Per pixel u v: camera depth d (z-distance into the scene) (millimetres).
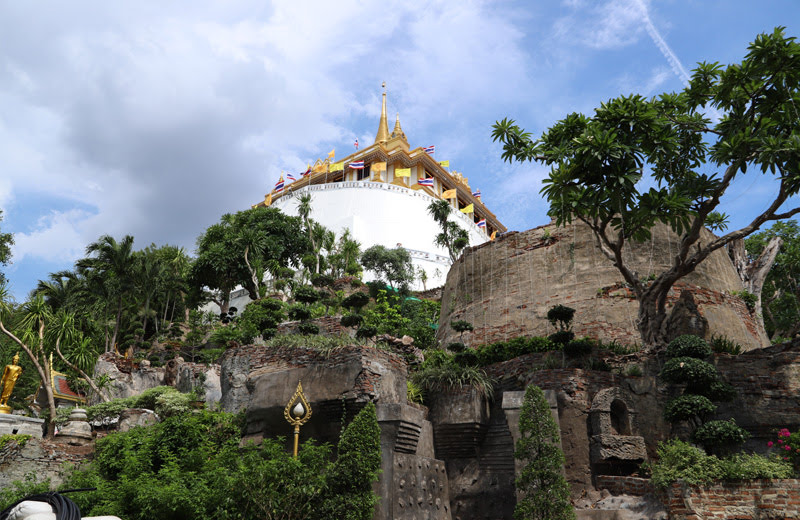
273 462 17281
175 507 16859
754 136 23016
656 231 30422
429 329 34969
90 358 35156
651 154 24484
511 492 21141
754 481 17125
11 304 34594
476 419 22047
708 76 24812
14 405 37906
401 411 19625
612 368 23312
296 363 22469
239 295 61906
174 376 36781
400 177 83000
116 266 46812
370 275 58688
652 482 18234
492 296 32812
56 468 23125
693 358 20547
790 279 41250
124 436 22391
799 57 22578
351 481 17141
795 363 21094
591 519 18547
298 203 75750
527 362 23375
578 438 20734
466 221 77938
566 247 31516
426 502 20328
